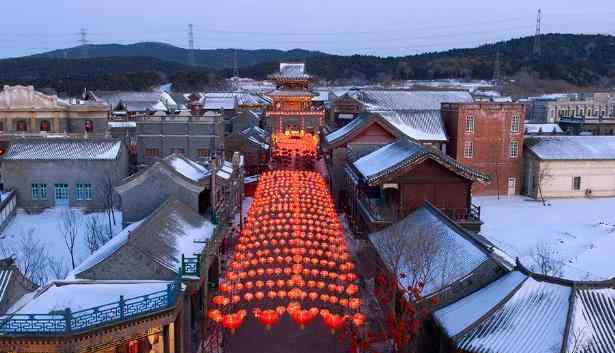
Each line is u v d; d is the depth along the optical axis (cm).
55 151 5409
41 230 4669
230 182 4178
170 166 3444
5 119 7538
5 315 1983
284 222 3528
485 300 2277
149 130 6138
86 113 7662
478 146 6431
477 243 2661
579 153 6388
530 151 6419
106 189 5266
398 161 3959
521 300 2161
